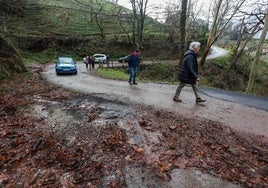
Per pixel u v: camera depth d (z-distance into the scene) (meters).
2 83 10.34
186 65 7.08
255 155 4.09
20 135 4.93
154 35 46.16
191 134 4.88
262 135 4.95
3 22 37.31
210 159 3.92
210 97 8.49
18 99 7.91
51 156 4.09
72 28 48.66
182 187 3.24
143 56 41.84
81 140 4.62
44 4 49.94
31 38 40.66
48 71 21.06
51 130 5.17
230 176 3.47
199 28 49.94
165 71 29.61
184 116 6.05
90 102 7.55
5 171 3.65
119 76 15.66
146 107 6.85
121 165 3.75
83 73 18.62
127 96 8.45
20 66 14.45
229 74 29.84
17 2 37.75
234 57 34.81
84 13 55.81
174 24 43.44
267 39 16.36
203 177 3.44
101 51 43.12
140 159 3.91
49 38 42.31
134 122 5.52
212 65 32.31
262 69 33.16
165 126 5.29
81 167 3.72
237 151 4.21
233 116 6.20
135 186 3.26
